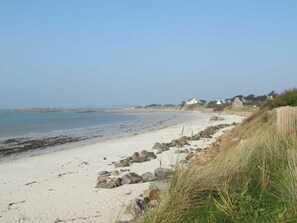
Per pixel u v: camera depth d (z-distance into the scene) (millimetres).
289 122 10328
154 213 5480
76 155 21016
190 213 5496
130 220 6520
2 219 8625
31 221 8375
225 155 7340
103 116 113062
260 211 5309
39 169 16266
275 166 6727
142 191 10094
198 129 38500
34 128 52781
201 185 5949
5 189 11930
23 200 10305
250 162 6773
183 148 20422
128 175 11453
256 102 102125
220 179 6160
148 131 41156
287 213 5113
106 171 14102
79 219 8250
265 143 7555
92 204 9336
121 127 51875
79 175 13836
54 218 8484
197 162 7074
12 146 28703
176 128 42750
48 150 25438
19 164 18500
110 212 8461
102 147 24844
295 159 6453
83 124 63000
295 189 5492
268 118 17500
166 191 6031
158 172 11516
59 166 16891
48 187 11852
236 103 101250
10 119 92375
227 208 5383
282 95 23000
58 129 49750
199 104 168500
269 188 6004
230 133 22375
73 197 10211
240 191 5984
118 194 10039
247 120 24469
